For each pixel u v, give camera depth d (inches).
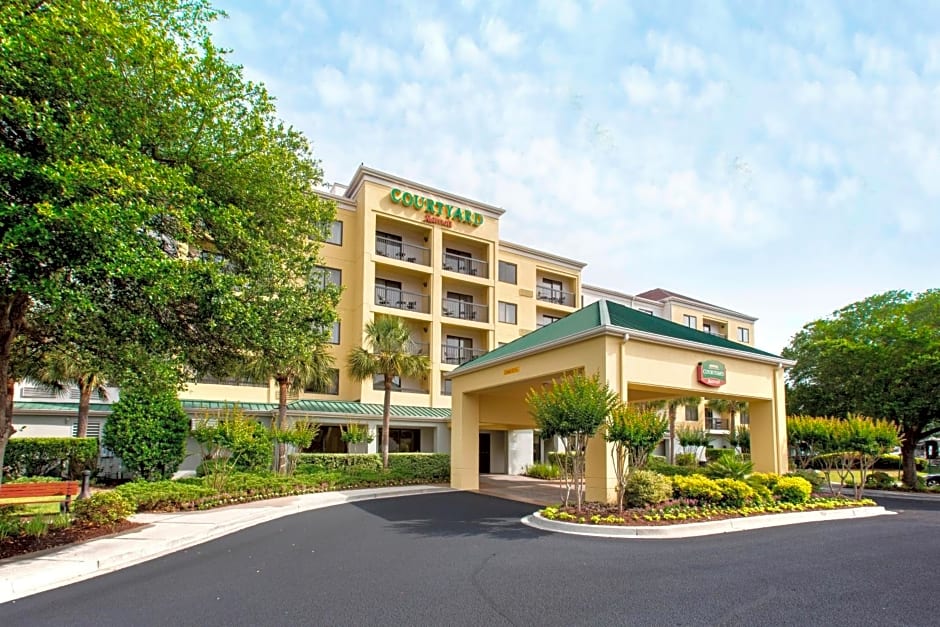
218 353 427.8
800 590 268.7
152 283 309.6
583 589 270.2
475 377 799.1
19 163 261.6
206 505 572.7
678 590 268.4
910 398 852.0
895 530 453.1
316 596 261.3
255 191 400.5
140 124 329.7
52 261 289.9
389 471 865.5
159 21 360.2
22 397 893.8
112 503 444.1
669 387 593.6
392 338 944.3
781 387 692.1
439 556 347.3
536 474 1099.3
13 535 370.6
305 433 823.1
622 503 479.5
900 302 1011.9
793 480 571.2
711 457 1571.1
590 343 561.3
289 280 449.4
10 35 270.1
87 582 290.7
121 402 753.6
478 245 1369.3
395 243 1245.7
